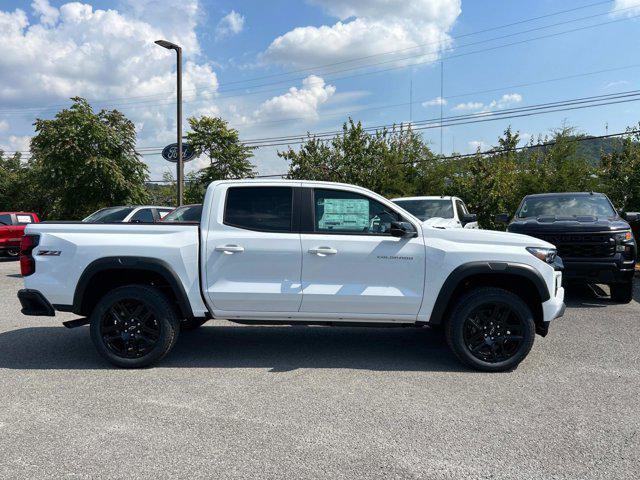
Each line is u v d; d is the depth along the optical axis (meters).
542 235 8.29
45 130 21.69
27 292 5.00
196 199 30.58
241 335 6.32
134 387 4.43
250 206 5.09
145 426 3.60
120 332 4.97
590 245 8.02
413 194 26.61
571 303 8.43
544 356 5.35
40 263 4.99
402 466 3.05
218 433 3.49
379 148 26.56
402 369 4.95
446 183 28.16
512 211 19.47
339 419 3.73
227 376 4.73
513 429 3.55
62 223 5.12
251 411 3.88
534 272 4.80
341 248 4.91
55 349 5.67
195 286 4.97
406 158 29.47
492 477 2.92
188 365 5.07
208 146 30.16
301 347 5.76
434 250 4.88
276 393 4.28
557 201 9.86
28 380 4.61
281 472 2.97
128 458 3.13
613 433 3.49
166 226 5.04
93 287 5.12
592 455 3.18
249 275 4.96
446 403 4.05
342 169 26.34
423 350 5.64
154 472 2.97
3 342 5.98
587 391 4.31
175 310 5.22
